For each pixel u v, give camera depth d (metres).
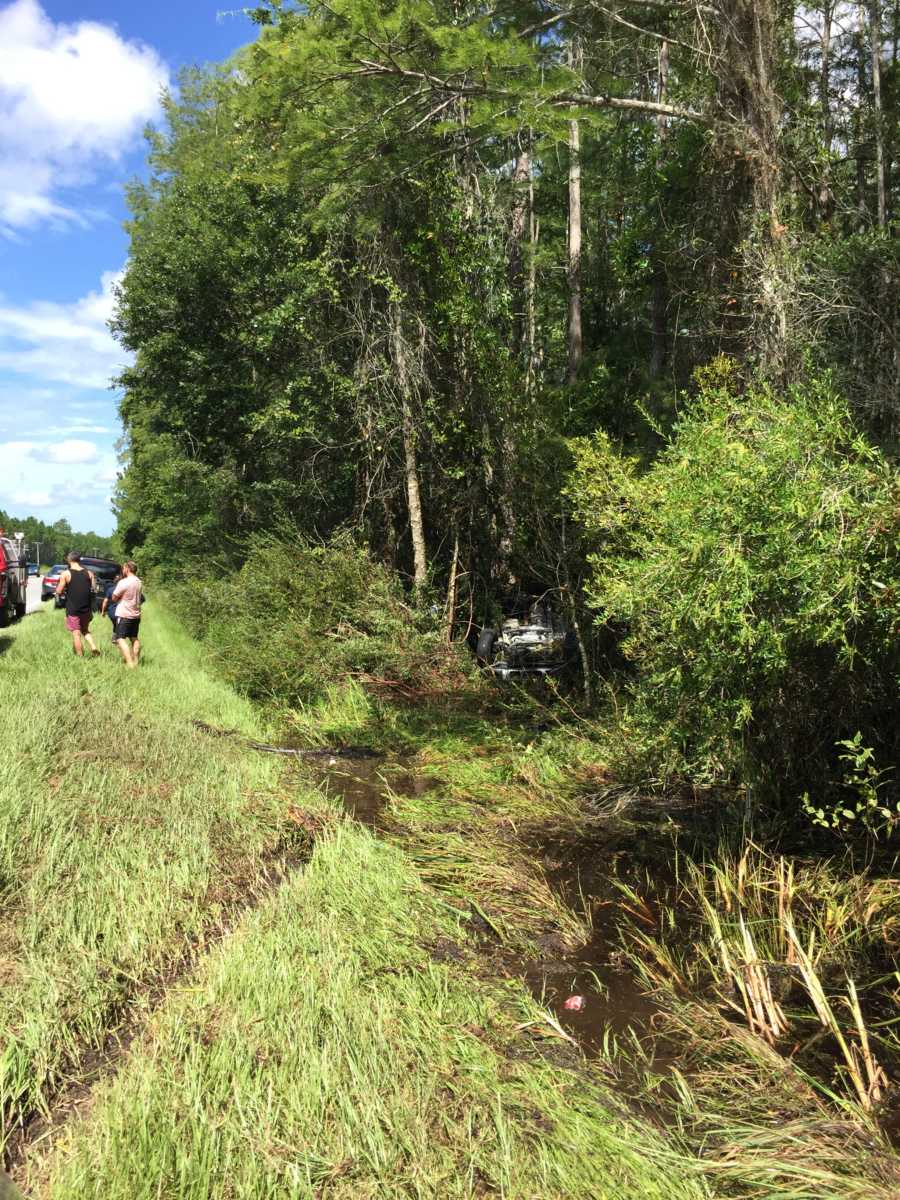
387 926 4.43
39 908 4.37
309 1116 2.74
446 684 13.30
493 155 16.39
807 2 18.16
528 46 9.87
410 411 15.81
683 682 5.47
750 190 10.58
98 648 15.11
